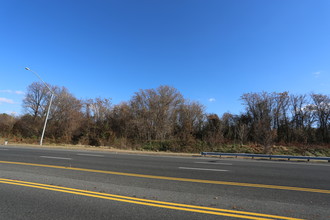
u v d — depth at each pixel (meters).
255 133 28.12
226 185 6.57
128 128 34.34
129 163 11.30
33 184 6.22
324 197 5.38
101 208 4.37
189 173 8.59
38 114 43.94
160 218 3.90
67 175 7.66
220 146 24.83
